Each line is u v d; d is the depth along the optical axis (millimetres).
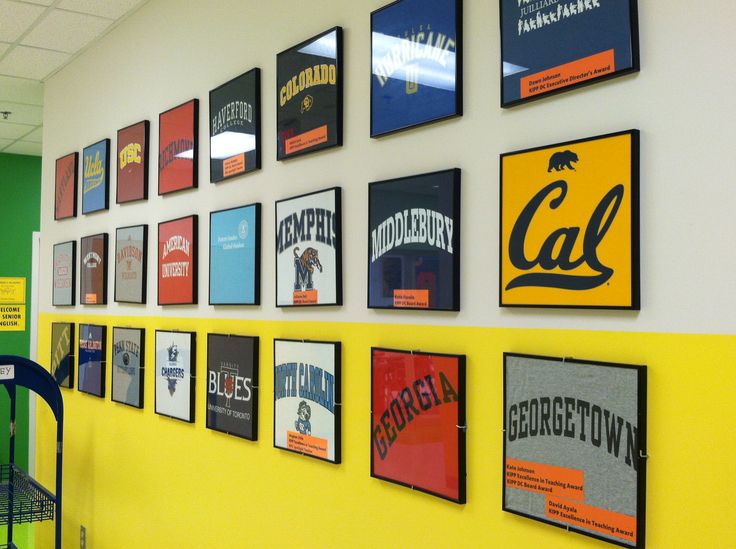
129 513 3854
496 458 1916
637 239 1596
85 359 4402
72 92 4746
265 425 2859
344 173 2490
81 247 4535
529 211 1816
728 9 1463
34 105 5680
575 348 1729
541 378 1778
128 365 3891
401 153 2254
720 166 1469
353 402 2418
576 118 1747
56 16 3963
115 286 4074
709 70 1491
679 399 1521
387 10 2287
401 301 2195
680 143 1537
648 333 1582
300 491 2654
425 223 2121
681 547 1503
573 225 1715
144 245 3775
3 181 7070
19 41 4352
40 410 5141
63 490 4668
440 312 2096
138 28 3922
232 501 3043
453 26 2051
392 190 2244
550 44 1784
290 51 2740
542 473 1769
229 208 3113
